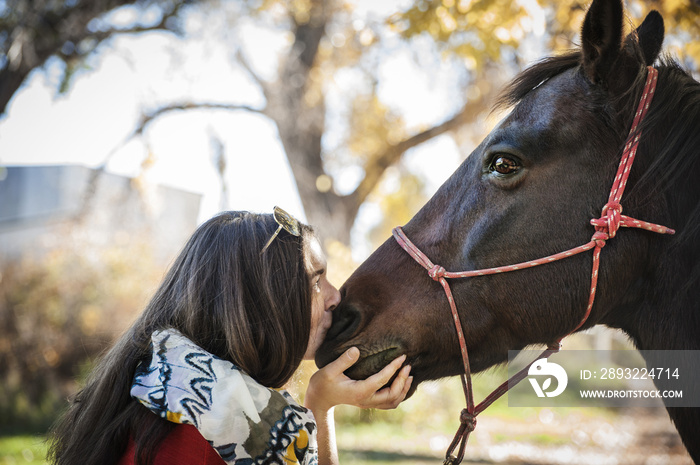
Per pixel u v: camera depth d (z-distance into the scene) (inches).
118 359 56.2
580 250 59.6
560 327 61.6
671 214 59.2
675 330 59.8
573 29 135.6
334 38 396.8
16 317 349.7
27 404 297.9
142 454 50.3
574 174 60.3
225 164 393.7
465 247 63.1
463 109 371.6
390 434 294.5
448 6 153.4
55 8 342.6
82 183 570.3
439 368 64.9
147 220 479.8
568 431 325.4
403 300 63.8
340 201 460.4
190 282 58.4
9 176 583.5
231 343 55.4
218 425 49.5
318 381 62.2
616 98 60.1
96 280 400.5
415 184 510.0
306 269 60.9
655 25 66.2
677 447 269.7
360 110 440.5
